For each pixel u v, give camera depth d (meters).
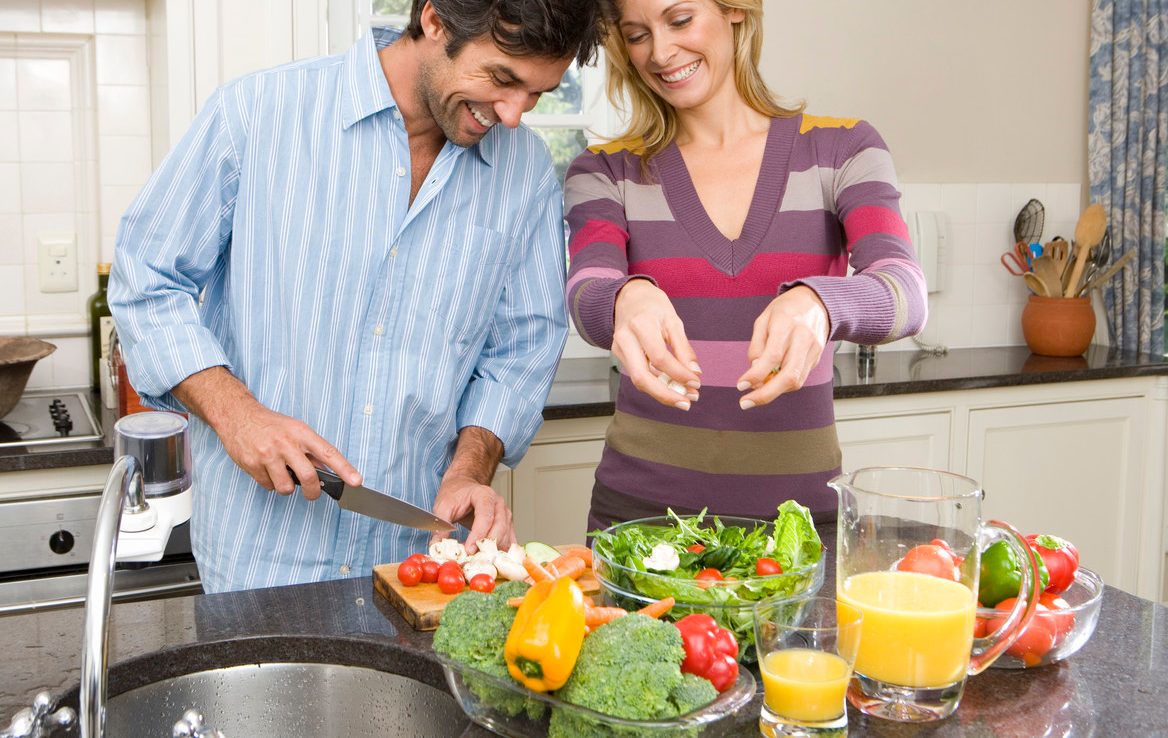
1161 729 0.99
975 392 2.94
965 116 3.42
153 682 1.16
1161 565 3.25
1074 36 3.52
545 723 0.99
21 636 1.21
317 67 1.56
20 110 2.61
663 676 0.92
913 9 3.31
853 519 1.04
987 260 3.51
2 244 2.63
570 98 3.07
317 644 1.21
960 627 0.99
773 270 1.65
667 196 1.72
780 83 3.20
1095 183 3.46
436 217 1.59
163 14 2.38
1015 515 3.07
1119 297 3.48
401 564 1.32
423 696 1.17
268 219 1.54
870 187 1.60
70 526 2.16
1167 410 3.16
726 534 1.25
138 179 2.70
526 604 0.96
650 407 1.71
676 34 1.57
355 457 1.59
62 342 2.69
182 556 2.15
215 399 1.47
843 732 0.97
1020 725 1.00
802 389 1.66
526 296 1.72
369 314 1.57
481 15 1.31
